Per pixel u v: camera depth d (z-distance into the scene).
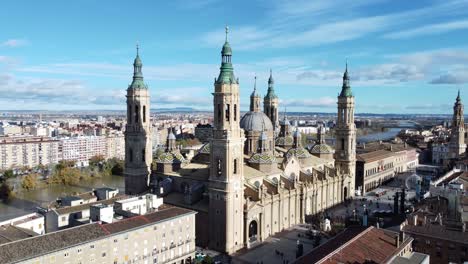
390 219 171.75
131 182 172.00
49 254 99.88
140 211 139.12
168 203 155.38
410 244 109.25
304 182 177.25
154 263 124.62
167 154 172.25
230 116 139.00
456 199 143.25
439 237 112.31
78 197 168.50
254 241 149.75
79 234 109.44
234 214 141.00
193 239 137.25
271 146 188.00
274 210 159.00
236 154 141.25
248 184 154.62
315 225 169.38
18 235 119.25
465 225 116.50
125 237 116.38
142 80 172.38
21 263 94.81
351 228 118.00
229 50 138.75
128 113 171.75
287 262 131.62
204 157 176.12
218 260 133.62
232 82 138.88
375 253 96.31
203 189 153.12
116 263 114.19
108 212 127.94
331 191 199.00
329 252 96.88
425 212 130.75
